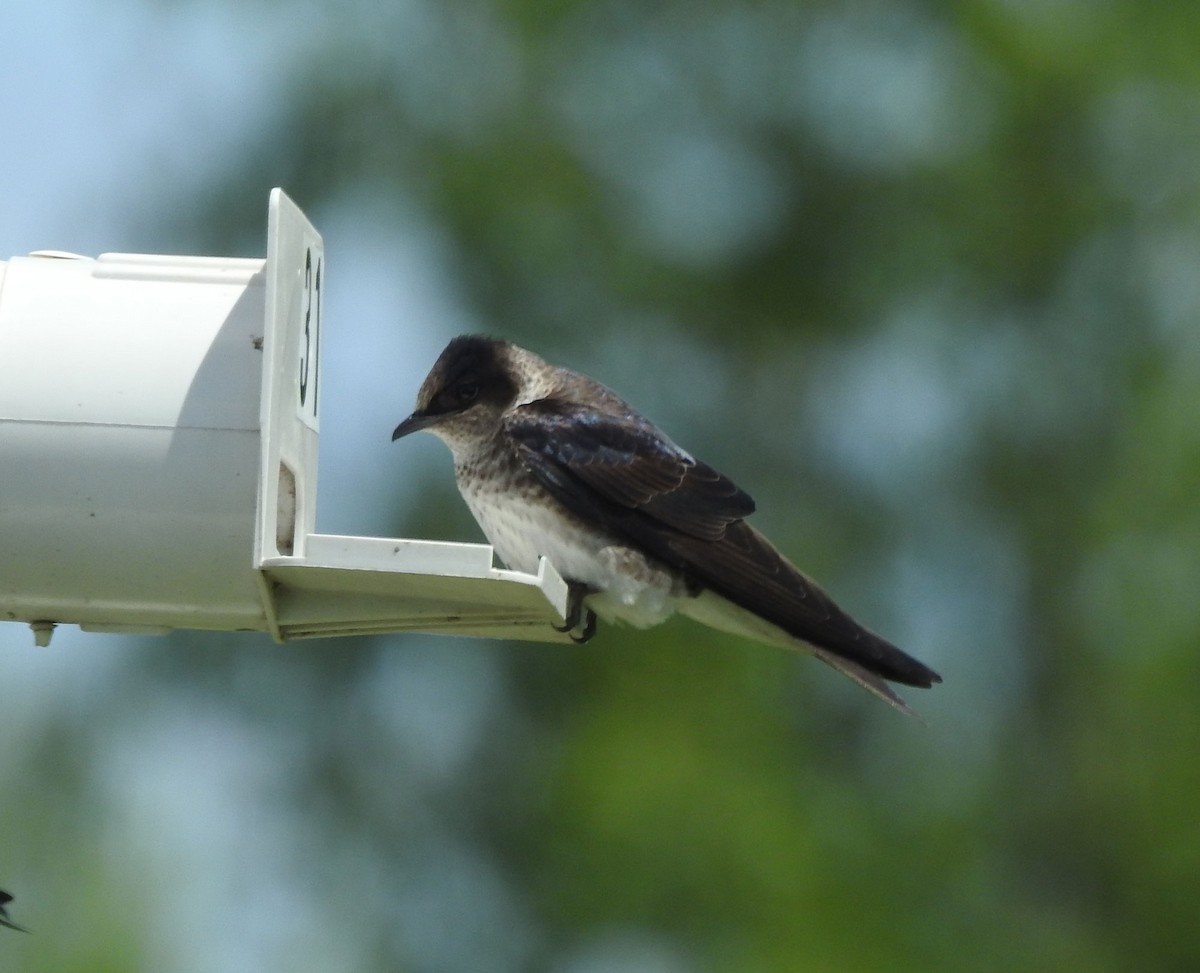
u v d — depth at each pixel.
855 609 17.33
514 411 8.41
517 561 8.38
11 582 6.18
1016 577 18.33
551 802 15.12
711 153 18.17
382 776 15.00
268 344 5.98
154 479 6.07
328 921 14.88
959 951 16.17
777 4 18.39
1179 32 18.98
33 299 6.26
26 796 14.94
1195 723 16.89
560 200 17.09
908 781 16.81
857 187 18.31
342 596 6.28
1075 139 19.19
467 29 17.48
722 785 15.34
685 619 16.09
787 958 14.77
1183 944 16.89
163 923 14.79
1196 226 19.09
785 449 17.81
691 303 17.55
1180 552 17.08
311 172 16.33
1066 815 17.59
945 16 18.83
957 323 18.78
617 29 18.03
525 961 14.80
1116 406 18.66
